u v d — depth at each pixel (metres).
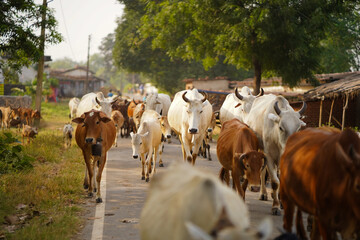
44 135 17.17
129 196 8.61
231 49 22.58
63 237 5.83
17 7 13.95
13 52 14.70
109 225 6.61
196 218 2.97
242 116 10.56
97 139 8.20
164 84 47.91
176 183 3.51
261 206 7.98
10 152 10.33
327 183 4.08
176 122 11.52
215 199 2.94
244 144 6.98
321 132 4.99
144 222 3.50
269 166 7.73
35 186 8.67
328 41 31.67
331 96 15.71
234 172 7.04
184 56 27.73
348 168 3.73
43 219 6.73
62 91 72.38
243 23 20.33
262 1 20.06
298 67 21.50
